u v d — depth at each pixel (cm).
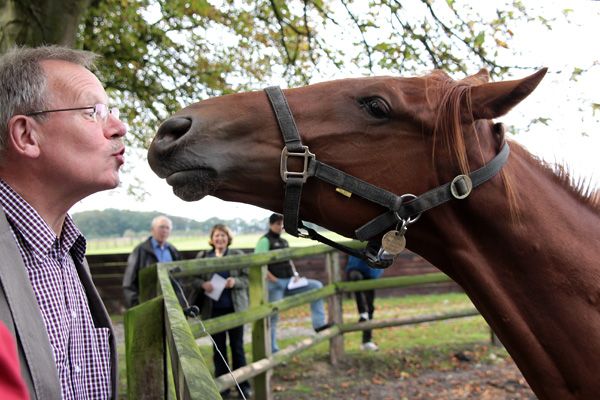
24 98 122
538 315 178
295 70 555
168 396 221
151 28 646
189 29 657
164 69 656
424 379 569
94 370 139
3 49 387
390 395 520
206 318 510
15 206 123
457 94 174
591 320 173
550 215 180
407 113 175
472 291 188
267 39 651
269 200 183
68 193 132
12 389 56
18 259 114
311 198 181
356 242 623
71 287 136
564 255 176
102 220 4025
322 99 182
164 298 214
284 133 177
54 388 110
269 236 609
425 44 426
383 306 1105
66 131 126
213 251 574
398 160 177
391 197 175
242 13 610
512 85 166
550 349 178
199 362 126
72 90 127
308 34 508
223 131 177
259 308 453
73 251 149
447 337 762
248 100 184
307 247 559
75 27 418
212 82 677
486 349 680
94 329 143
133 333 208
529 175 186
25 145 124
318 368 607
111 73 688
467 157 174
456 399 507
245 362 526
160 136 179
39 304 122
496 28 401
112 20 632
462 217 179
